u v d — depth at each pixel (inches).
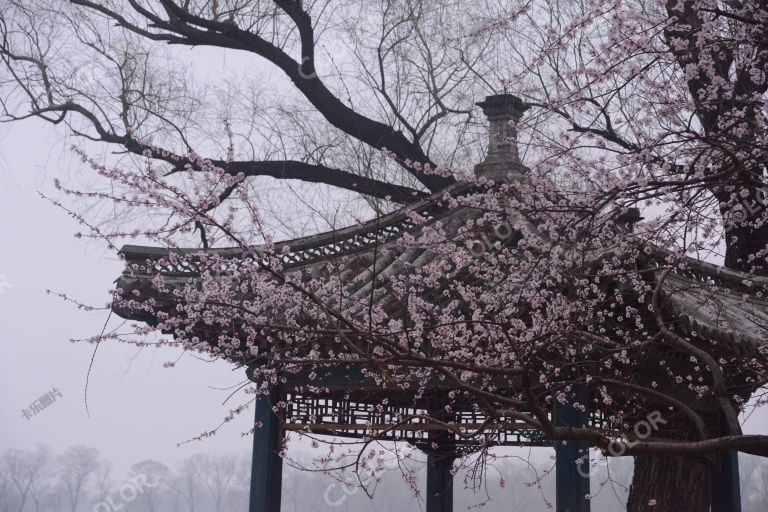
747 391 351.9
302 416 351.6
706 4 216.2
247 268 254.5
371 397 383.6
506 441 323.6
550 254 257.4
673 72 246.1
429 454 406.3
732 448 174.1
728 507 379.9
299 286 183.2
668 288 319.3
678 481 394.0
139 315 324.2
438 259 304.0
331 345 296.8
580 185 274.7
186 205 204.8
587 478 304.3
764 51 236.5
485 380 297.9
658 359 323.6
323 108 568.4
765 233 369.1
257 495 343.6
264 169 568.4
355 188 525.0
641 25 229.6
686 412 200.7
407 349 174.6
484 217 278.2
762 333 311.9
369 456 269.9
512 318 266.7
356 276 351.9
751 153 231.9
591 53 232.4
